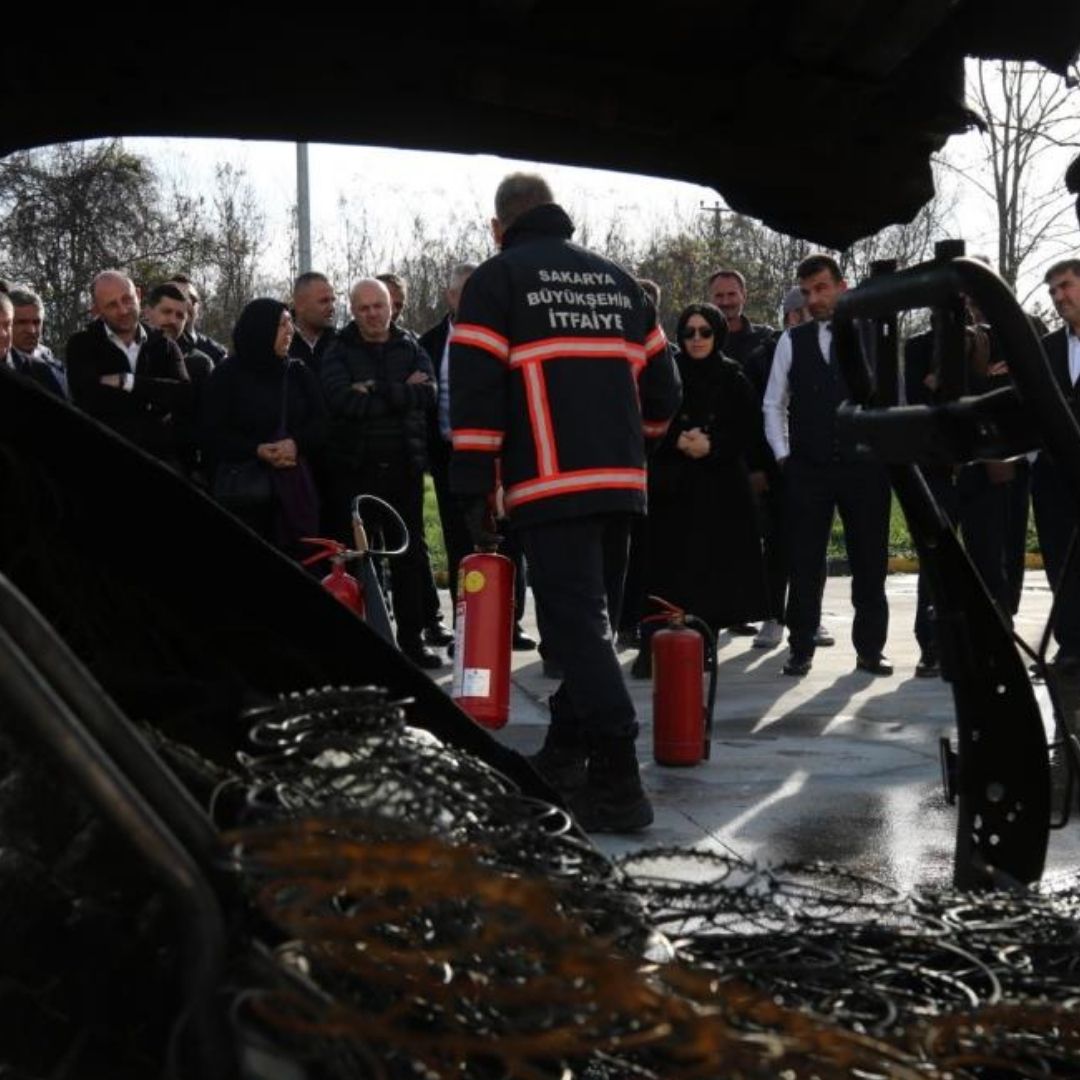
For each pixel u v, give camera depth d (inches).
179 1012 46.0
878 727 303.6
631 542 417.4
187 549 75.2
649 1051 44.8
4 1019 47.2
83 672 43.8
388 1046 42.0
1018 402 61.9
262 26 93.0
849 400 75.0
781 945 57.7
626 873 59.1
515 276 216.5
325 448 355.6
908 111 98.7
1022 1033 48.9
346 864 40.8
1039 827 82.7
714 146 100.0
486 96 95.7
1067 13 95.1
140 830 42.3
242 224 1305.4
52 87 91.7
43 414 73.0
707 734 265.7
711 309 353.4
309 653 77.0
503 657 233.0
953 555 81.7
